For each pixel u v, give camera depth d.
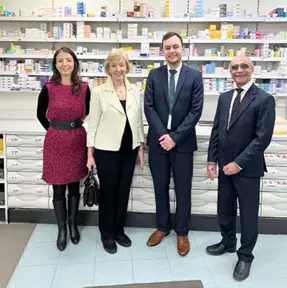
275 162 2.68
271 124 1.97
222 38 3.33
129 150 2.40
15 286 2.05
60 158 2.37
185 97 2.29
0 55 3.36
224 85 3.41
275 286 2.08
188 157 2.40
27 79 3.40
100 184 2.42
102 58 3.42
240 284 2.10
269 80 3.43
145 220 2.86
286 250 2.54
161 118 2.36
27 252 2.44
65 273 2.19
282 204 2.75
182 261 2.35
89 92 2.47
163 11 3.46
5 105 3.62
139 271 2.22
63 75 2.32
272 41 3.31
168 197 2.57
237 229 2.80
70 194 2.57
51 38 3.36
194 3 3.45
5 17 3.32
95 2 3.48
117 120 2.29
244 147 2.07
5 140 2.79
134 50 3.43
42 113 2.43
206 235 2.76
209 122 3.32
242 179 2.08
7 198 2.88
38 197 2.88
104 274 2.18
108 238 2.50
